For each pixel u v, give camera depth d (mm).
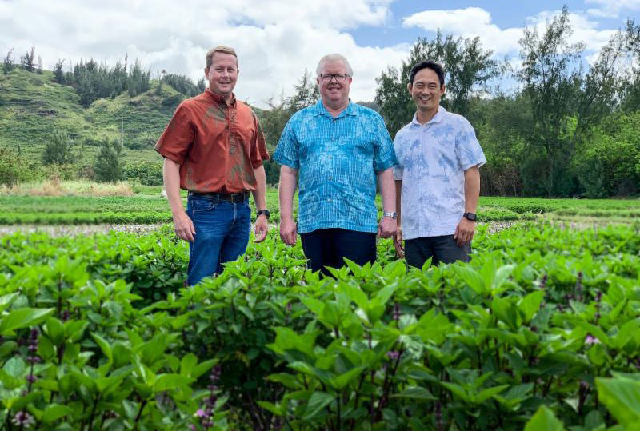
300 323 2586
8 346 1992
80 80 175500
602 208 23766
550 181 51594
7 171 18781
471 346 1932
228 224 4918
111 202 20656
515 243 6223
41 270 2754
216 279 2973
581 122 53406
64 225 5672
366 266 3324
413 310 2662
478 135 59281
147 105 167875
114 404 1685
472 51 57750
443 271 3076
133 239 6141
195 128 4727
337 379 1644
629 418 1064
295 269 3783
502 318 1990
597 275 3223
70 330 1997
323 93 4750
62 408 1561
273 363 2777
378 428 1830
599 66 53469
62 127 131875
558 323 2160
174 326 2506
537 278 3188
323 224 4680
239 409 2879
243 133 4926
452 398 1921
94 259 5043
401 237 5492
